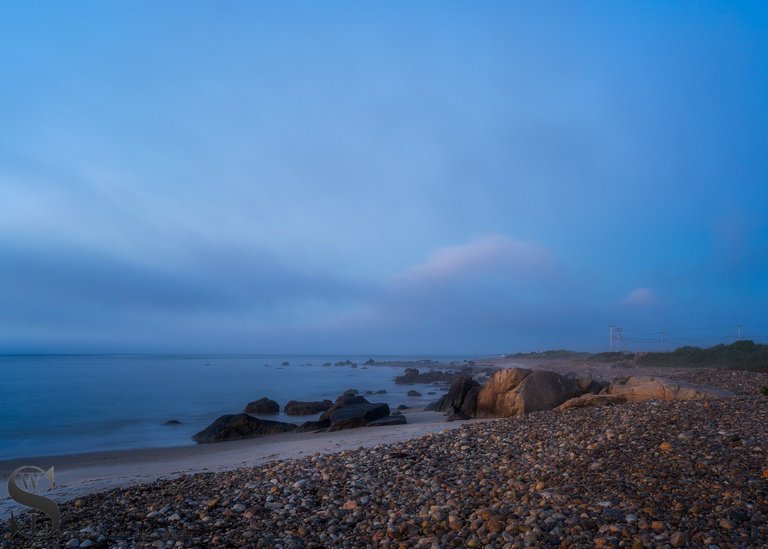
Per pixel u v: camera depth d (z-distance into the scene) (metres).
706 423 12.03
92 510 9.34
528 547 6.40
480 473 10.22
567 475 9.26
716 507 7.05
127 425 28.02
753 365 42.28
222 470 13.99
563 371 53.41
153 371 90.38
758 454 9.16
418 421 25.17
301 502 9.09
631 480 8.50
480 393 24.77
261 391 49.59
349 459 12.29
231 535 7.64
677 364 53.19
